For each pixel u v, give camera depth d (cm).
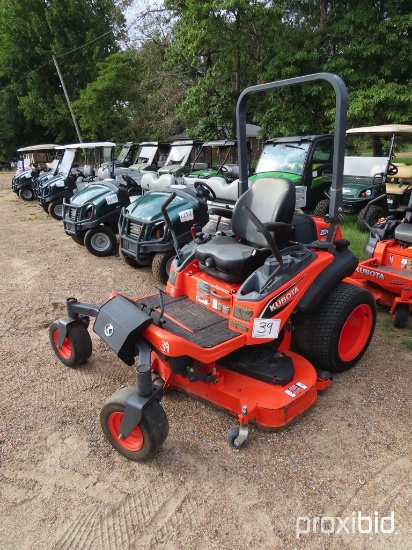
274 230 294
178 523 221
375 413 296
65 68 2767
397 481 241
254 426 285
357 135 893
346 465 253
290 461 257
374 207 730
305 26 1312
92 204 666
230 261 293
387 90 1095
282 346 324
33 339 416
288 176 828
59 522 224
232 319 285
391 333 408
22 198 1410
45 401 321
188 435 280
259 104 1359
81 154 1158
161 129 1930
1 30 2842
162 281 548
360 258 586
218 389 288
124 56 2158
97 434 286
